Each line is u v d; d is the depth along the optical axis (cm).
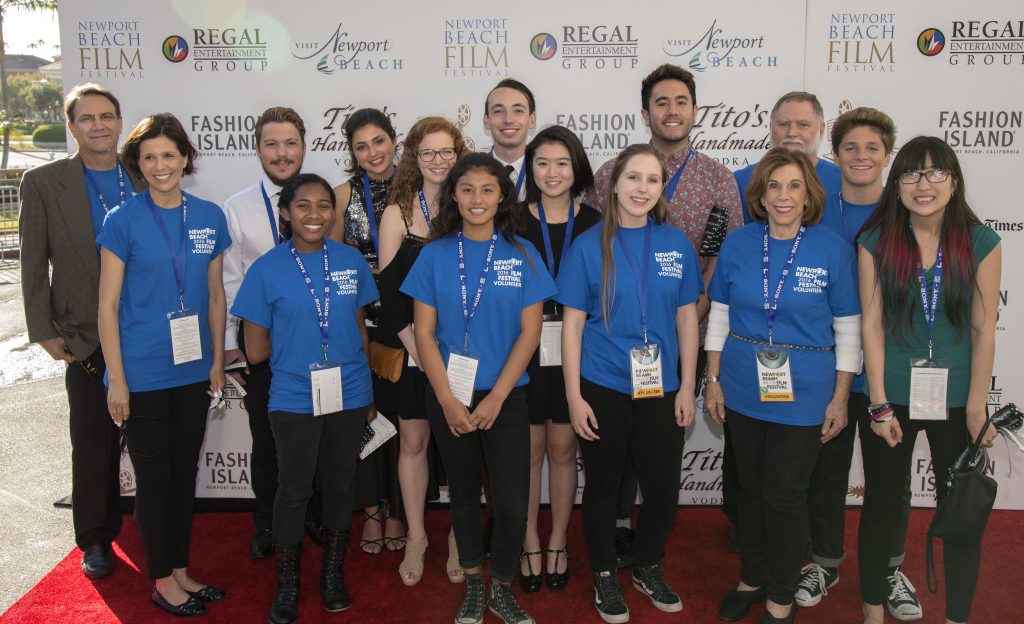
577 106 348
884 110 340
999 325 348
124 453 371
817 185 235
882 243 231
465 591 294
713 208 289
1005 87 334
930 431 239
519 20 343
